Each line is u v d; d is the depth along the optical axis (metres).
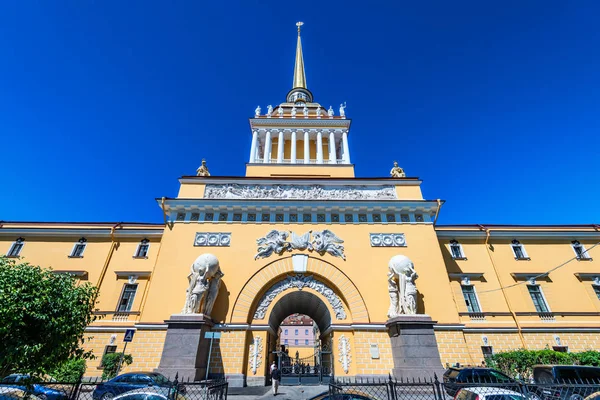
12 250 24.97
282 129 33.72
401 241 21.39
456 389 10.66
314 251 20.89
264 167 28.50
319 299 19.86
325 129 33.91
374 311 19.00
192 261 20.23
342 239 21.34
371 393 11.58
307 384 18.38
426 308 19.12
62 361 8.88
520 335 21.84
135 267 24.75
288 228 21.73
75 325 8.78
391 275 19.22
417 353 16.52
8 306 7.52
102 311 22.88
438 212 22.70
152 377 13.88
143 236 26.11
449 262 24.84
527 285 24.22
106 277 24.28
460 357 17.81
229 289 19.42
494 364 18.73
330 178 24.08
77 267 24.50
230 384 16.89
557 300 23.58
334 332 18.75
